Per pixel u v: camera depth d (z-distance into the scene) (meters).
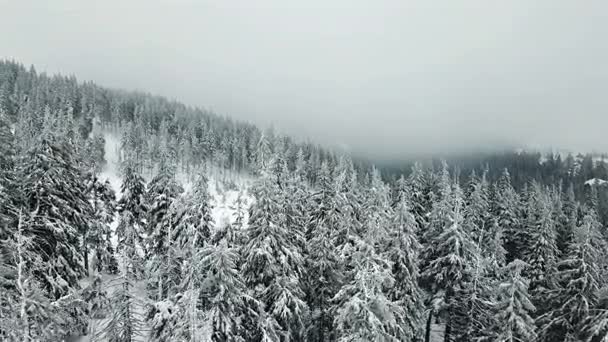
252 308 22.31
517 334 22.56
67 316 19.53
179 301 17.45
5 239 21.84
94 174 38.88
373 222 20.69
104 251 34.91
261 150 41.16
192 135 124.94
